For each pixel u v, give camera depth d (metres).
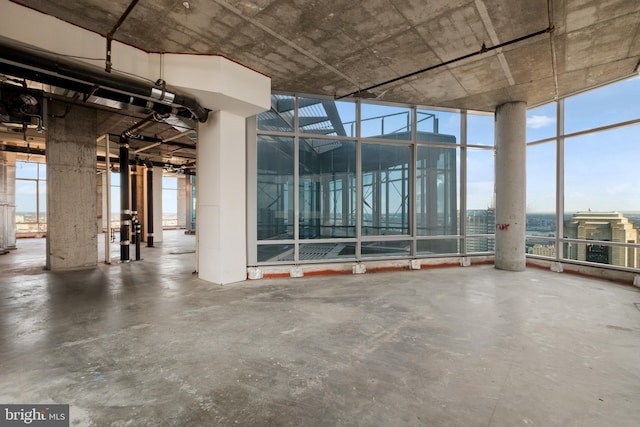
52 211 6.35
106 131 8.33
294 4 3.45
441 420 1.81
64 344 2.83
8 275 5.91
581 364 2.52
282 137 6.25
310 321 3.50
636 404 1.98
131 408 1.91
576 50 4.49
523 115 6.62
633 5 3.46
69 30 3.64
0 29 3.22
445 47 4.42
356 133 6.62
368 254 6.84
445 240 7.43
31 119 4.58
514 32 4.04
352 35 4.10
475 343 2.93
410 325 3.39
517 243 6.62
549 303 4.25
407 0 3.39
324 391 2.12
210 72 4.53
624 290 5.00
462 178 7.54
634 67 5.06
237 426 1.76
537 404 1.98
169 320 3.50
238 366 2.46
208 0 3.37
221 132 5.25
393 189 7.01
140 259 8.03
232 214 5.43
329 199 6.55
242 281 5.55
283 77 5.40
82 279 5.61
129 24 3.80
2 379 2.22
